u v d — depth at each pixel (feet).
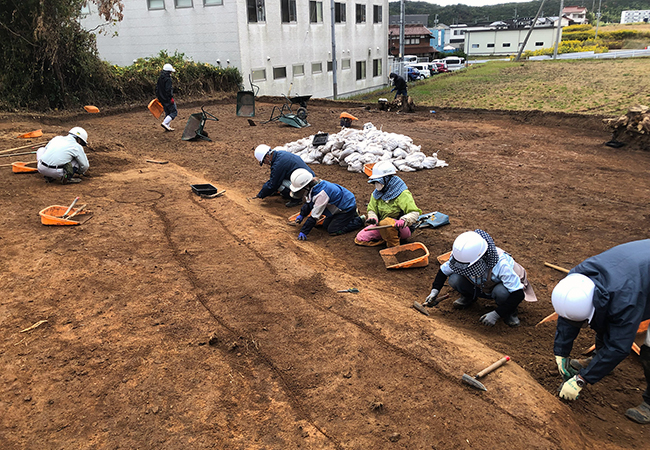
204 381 10.43
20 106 49.57
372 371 11.05
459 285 14.79
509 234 21.61
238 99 55.52
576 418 10.71
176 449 8.68
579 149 38.78
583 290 9.57
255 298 14.01
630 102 54.60
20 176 25.05
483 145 40.83
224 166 32.40
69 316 12.59
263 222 20.74
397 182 19.04
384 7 117.29
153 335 11.93
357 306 13.88
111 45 79.25
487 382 10.85
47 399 9.73
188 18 72.90
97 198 22.26
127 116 54.29
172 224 19.53
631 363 13.08
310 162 34.45
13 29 47.62
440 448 9.02
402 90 62.08
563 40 237.04
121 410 9.53
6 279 14.28
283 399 10.08
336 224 21.68
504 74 99.40
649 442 10.21
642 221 22.84
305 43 88.02
